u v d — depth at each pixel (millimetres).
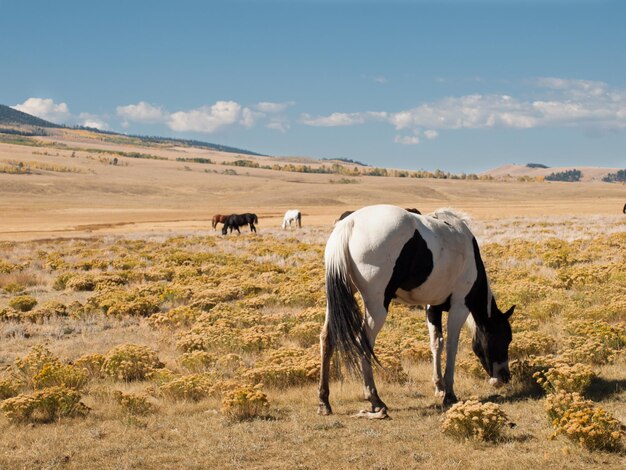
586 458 5168
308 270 20516
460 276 7270
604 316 10844
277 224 63406
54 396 6969
